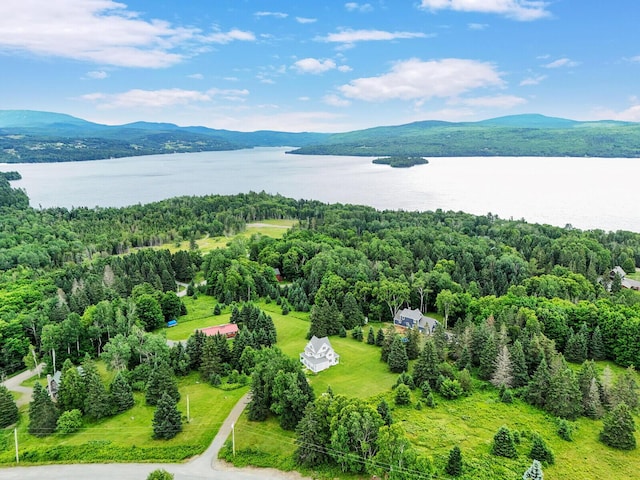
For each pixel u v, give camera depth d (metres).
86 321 97.94
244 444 66.44
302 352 97.62
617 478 60.53
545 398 77.75
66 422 69.88
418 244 161.12
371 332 105.50
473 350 92.81
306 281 139.00
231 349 94.81
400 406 77.19
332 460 62.22
